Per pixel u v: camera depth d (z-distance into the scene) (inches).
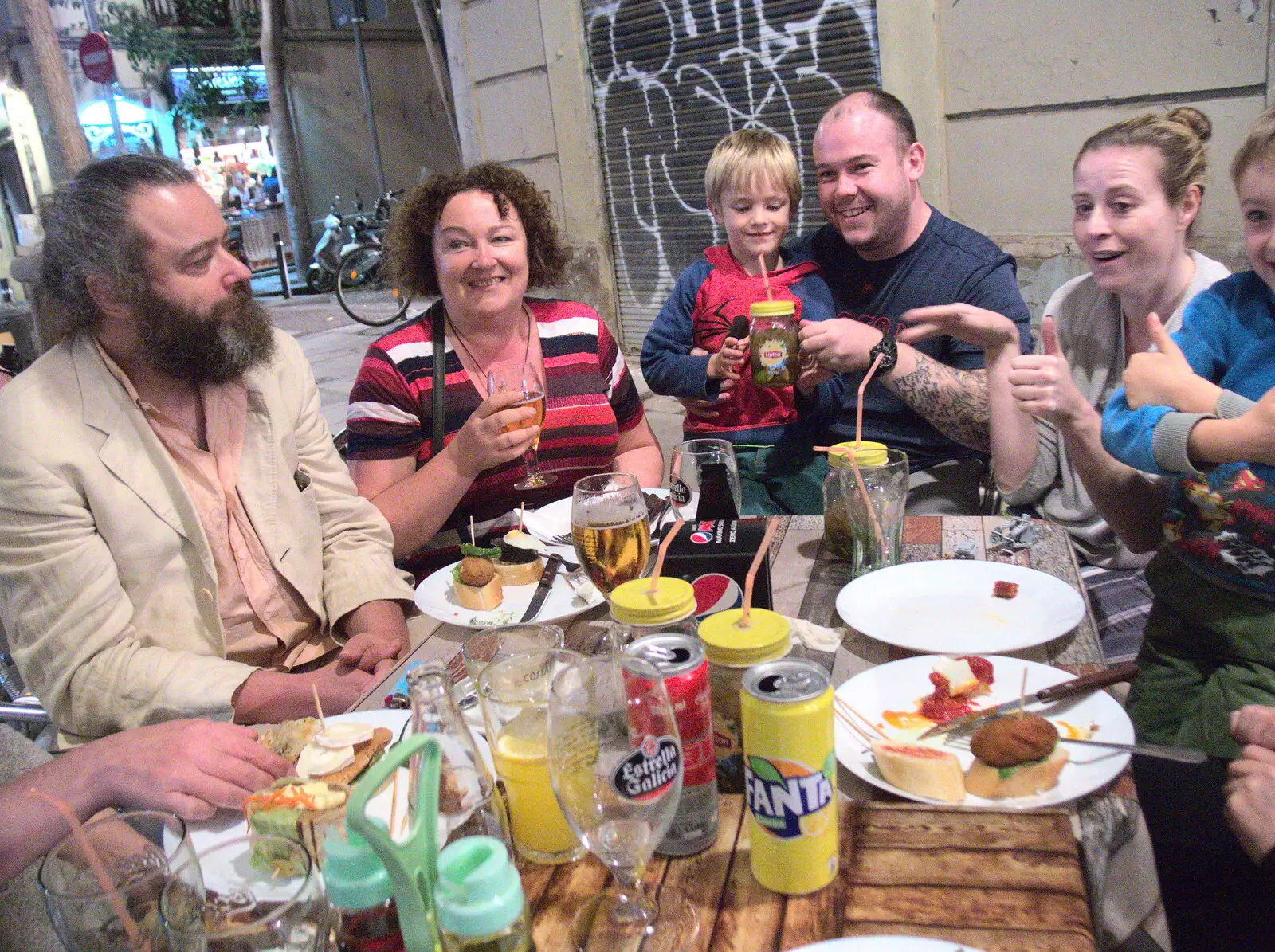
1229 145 138.3
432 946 33.2
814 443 112.3
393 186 611.8
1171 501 73.5
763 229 112.9
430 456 92.9
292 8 564.7
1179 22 137.9
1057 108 152.9
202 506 72.7
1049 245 159.5
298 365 80.7
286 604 75.5
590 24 226.1
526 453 89.2
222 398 73.4
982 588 62.4
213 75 590.2
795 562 71.2
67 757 51.5
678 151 220.8
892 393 107.3
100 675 65.1
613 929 36.4
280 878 39.3
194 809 47.7
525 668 44.6
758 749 36.4
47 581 65.5
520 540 73.2
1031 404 73.9
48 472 65.6
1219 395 62.7
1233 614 67.2
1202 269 87.4
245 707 64.1
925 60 165.2
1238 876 59.5
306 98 577.6
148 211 65.2
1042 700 49.5
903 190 104.3
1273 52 131.0
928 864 38.5
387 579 75.3
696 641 40.6
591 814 35.6
